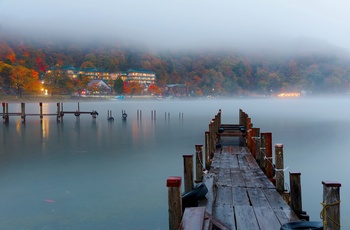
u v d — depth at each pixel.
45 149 28.53
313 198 14.29
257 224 7.29
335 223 5.58
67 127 48.00
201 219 5.98
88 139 35.12
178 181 6.39
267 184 10.86
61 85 171.88
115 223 11.59
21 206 13.35
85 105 127.50
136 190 15.59
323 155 24.08
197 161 11.88
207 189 8.84
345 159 22.48
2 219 11.93
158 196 14.62
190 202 8.34
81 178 17.83
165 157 24.12
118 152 26.61
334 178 17.58
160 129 44.81
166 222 11.68
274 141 31.73
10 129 45.44
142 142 32.50
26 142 33.09
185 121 58.06
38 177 18.11
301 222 6.85
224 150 17.83
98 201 13.92
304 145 29.05
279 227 7.10
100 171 19.59
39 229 11.10
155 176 18.27
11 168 20.48
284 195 9.89
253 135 16.41
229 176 12.00
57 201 13.97
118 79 190.75
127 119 62.47
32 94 159.25
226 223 7.32
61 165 21.45
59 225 11.40
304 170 19.41
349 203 13.62
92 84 190.38
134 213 12.57
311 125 48.00
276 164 10.23
